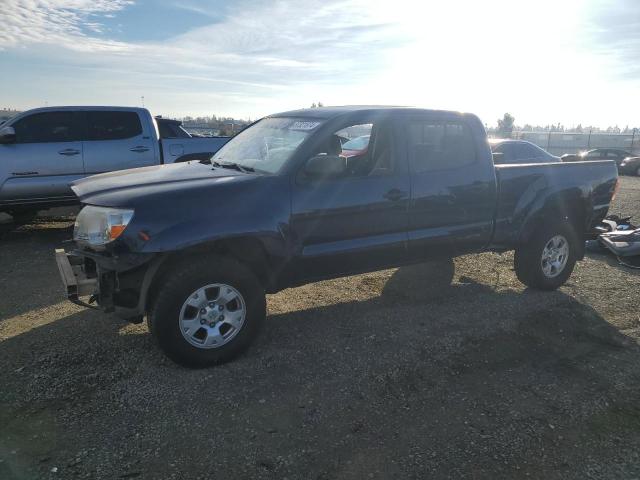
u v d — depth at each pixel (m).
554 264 5.49
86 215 3.59
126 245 3.36
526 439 2.97
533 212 5.22
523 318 4.73
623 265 6.70
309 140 4.04
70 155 7.94
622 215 11.33
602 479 2.67
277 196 3.81
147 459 2.69
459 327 4.48
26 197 7.75
